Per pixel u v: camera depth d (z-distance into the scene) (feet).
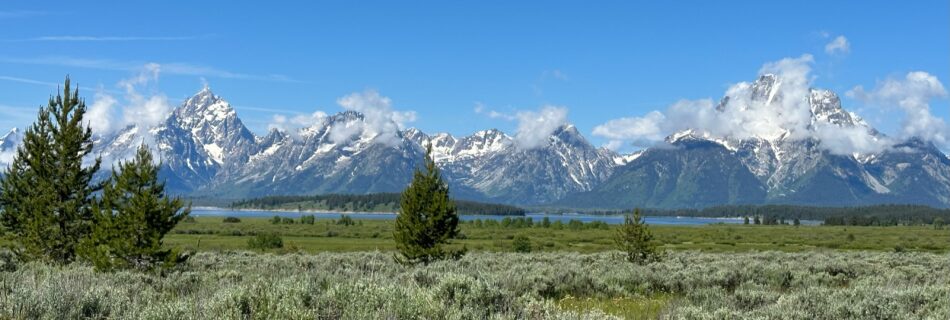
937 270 96.89
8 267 76.18
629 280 69.87
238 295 32.99
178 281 57.52
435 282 57.00
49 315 31.78
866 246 315.78
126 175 85.46
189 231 406.00
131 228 82.84
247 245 261.44
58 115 103.14
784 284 74.13
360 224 594.24
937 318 38.42
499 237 385.70
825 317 39.70
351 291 34.96
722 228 647.56
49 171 102.17
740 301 49.11
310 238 367.66
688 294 55.26
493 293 39.29
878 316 39.91
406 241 110.11
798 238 412.57
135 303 35.24
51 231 99.86
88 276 54.54
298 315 30.45
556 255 139.33
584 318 36.27
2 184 101.45
